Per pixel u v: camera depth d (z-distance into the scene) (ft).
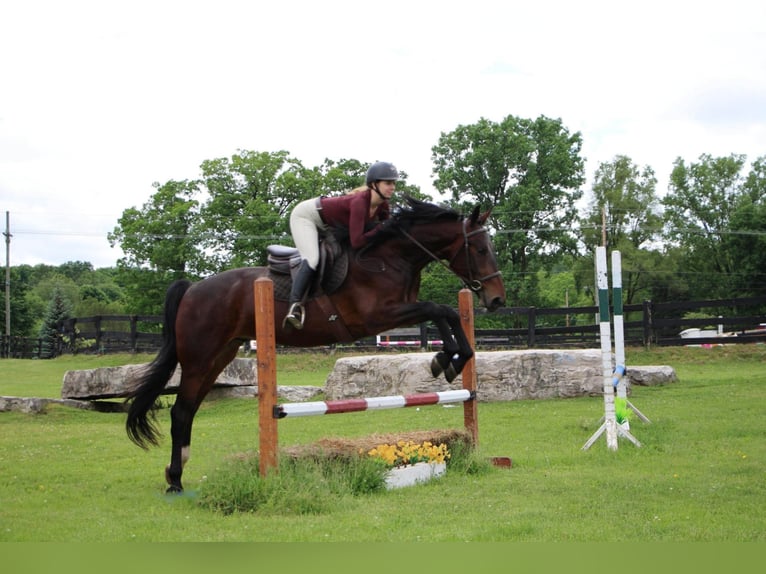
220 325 21.47
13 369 84.48
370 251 20.81
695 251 162.30
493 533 15.44
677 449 26.30
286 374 70.90
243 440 31.94
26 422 39.91
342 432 34.12
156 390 22.15
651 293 160.04
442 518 16.98
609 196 152.15
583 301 207.31
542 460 25.13
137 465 26.32
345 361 44.16
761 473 21.76
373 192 20.63
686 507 17.63
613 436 26.66
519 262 136.26
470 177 131.34
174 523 16.94
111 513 18.35
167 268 111.45
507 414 37.83
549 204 132.87
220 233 109.70
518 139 127.75
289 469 19.30
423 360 42.78
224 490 18.61
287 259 21.16
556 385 44.19
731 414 34.73
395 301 20.58
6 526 16.90
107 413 44.24
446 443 23.20
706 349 68.85
